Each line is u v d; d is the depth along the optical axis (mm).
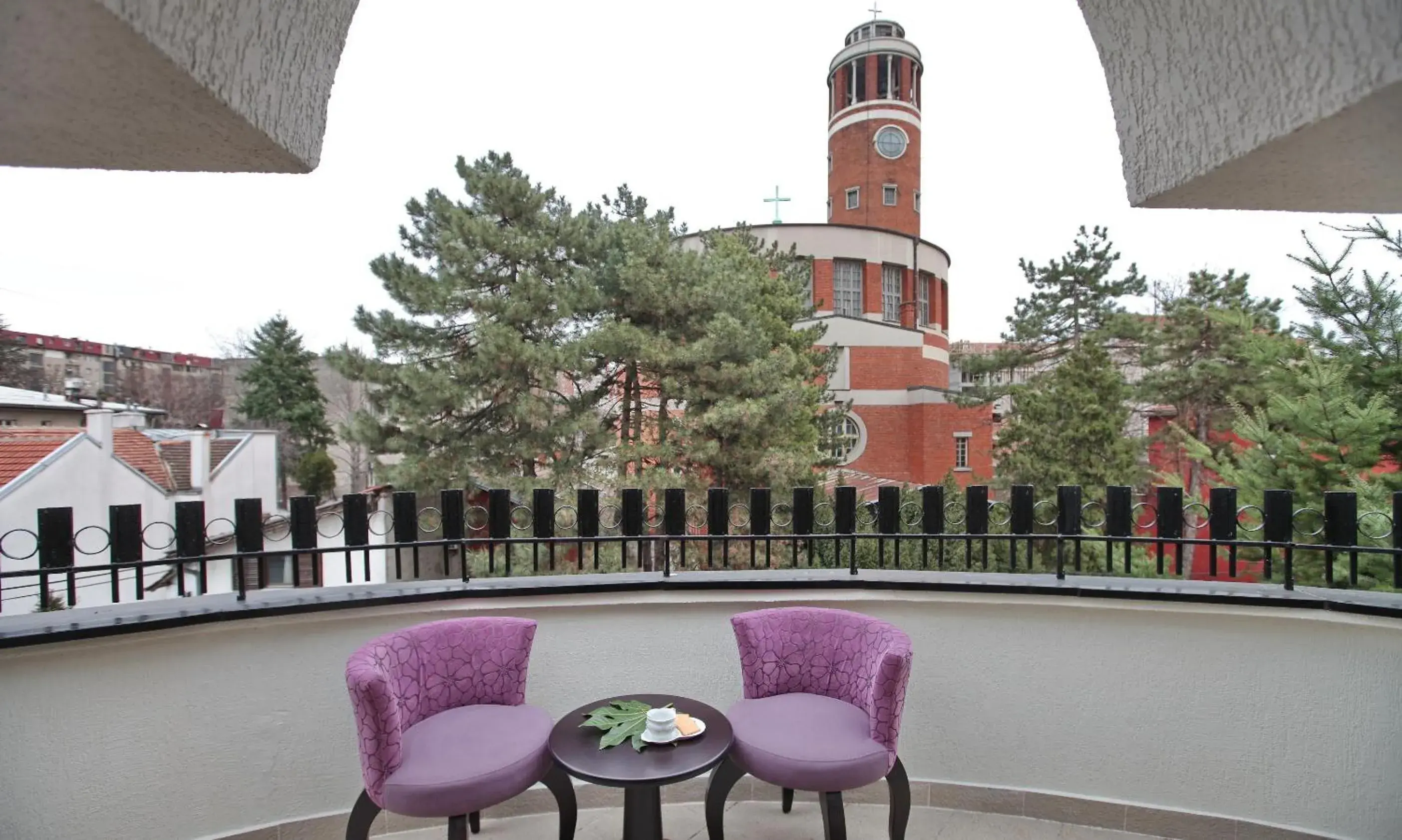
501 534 2648
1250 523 5504
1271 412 5641
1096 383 11312
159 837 2207
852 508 2670
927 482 19625
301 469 22031
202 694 2260
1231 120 679
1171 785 2396
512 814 2604
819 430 13328
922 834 2447
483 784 1879
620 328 9891
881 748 2025
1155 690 2404
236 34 593
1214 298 12430
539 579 2582
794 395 10625
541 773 2023
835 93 27516
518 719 2164
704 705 2242
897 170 26219
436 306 10078
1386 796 2150
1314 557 5164
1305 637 2252
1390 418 5000
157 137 688
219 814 2281
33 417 11891
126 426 12094
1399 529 2150
